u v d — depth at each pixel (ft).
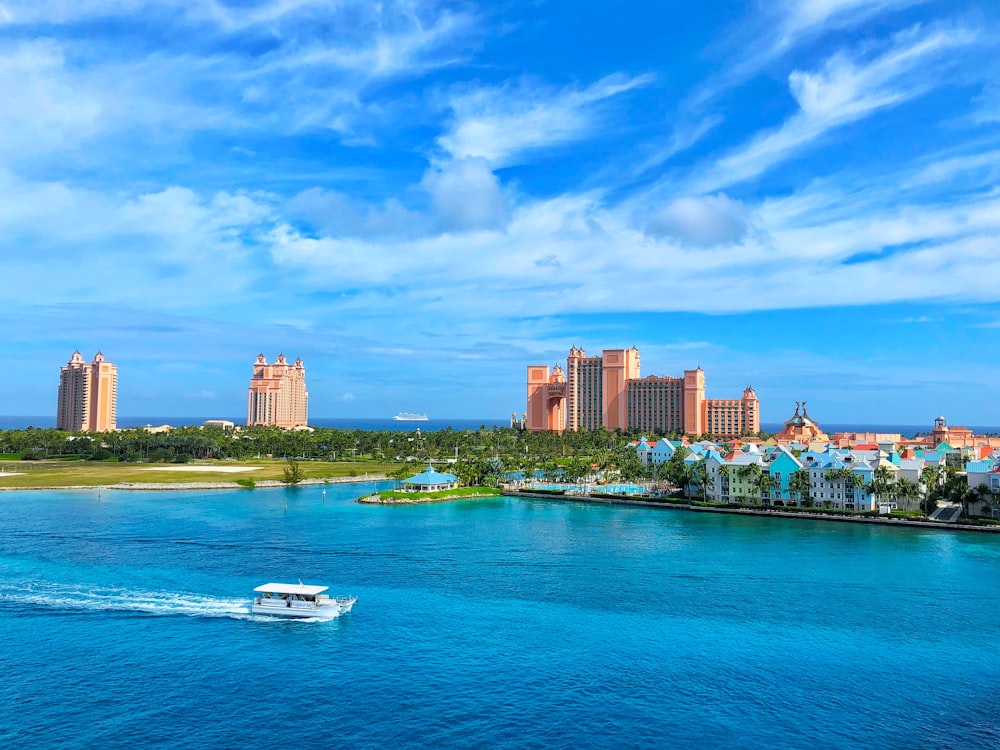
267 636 418.92
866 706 338.34
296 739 303.48
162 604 475.72
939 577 555.28
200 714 323.57
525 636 420.77
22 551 624.18
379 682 357.20
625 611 466.70
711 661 386.73
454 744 300.61
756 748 301.02
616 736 308.19
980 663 387.55
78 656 387.55
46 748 295.07
